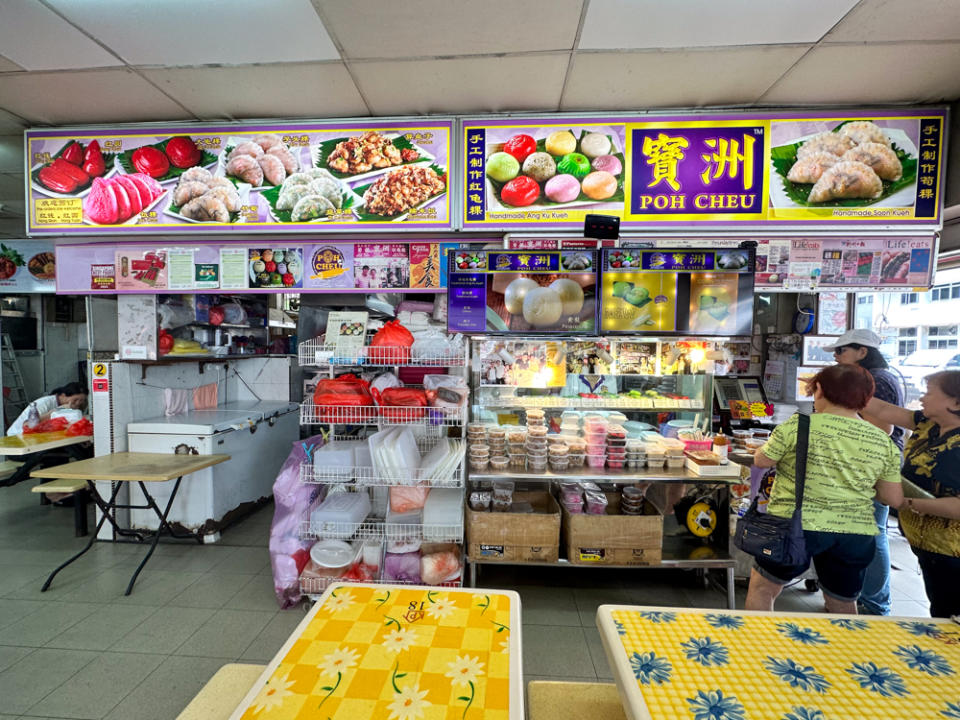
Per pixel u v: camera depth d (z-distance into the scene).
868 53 2.23
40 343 6.22
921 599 2.70
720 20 2.03
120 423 3.46
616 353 3.00
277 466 4.47
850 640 1.13
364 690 1.01
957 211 2.80
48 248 5.07
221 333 4.26
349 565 2.56
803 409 3.63
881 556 2.34
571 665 2.13
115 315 3.64
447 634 1.21
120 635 2.32
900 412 2.04
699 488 2.83
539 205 2.82
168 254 3.07
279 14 2.01
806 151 2.71
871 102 2.66
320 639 1.18
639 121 2.75
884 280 2.80
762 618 1.23
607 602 2.67
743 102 2.70
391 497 2.66
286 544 2.62
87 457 3.83
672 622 1.21
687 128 2.74
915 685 0.98
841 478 1.82
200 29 2.10
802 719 0.88
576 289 2.58
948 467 1.69
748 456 2.77
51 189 2.98
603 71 2.41
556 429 3.05
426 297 3.75
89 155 2.96
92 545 3.29
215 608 2.57
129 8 1.97
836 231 2.72
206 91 2.61
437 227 2.86
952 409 1.71
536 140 2.79
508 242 2.87
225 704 1.27
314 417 2.58
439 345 2.55
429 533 2.50
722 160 2.74
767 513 1.97
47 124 2.98
